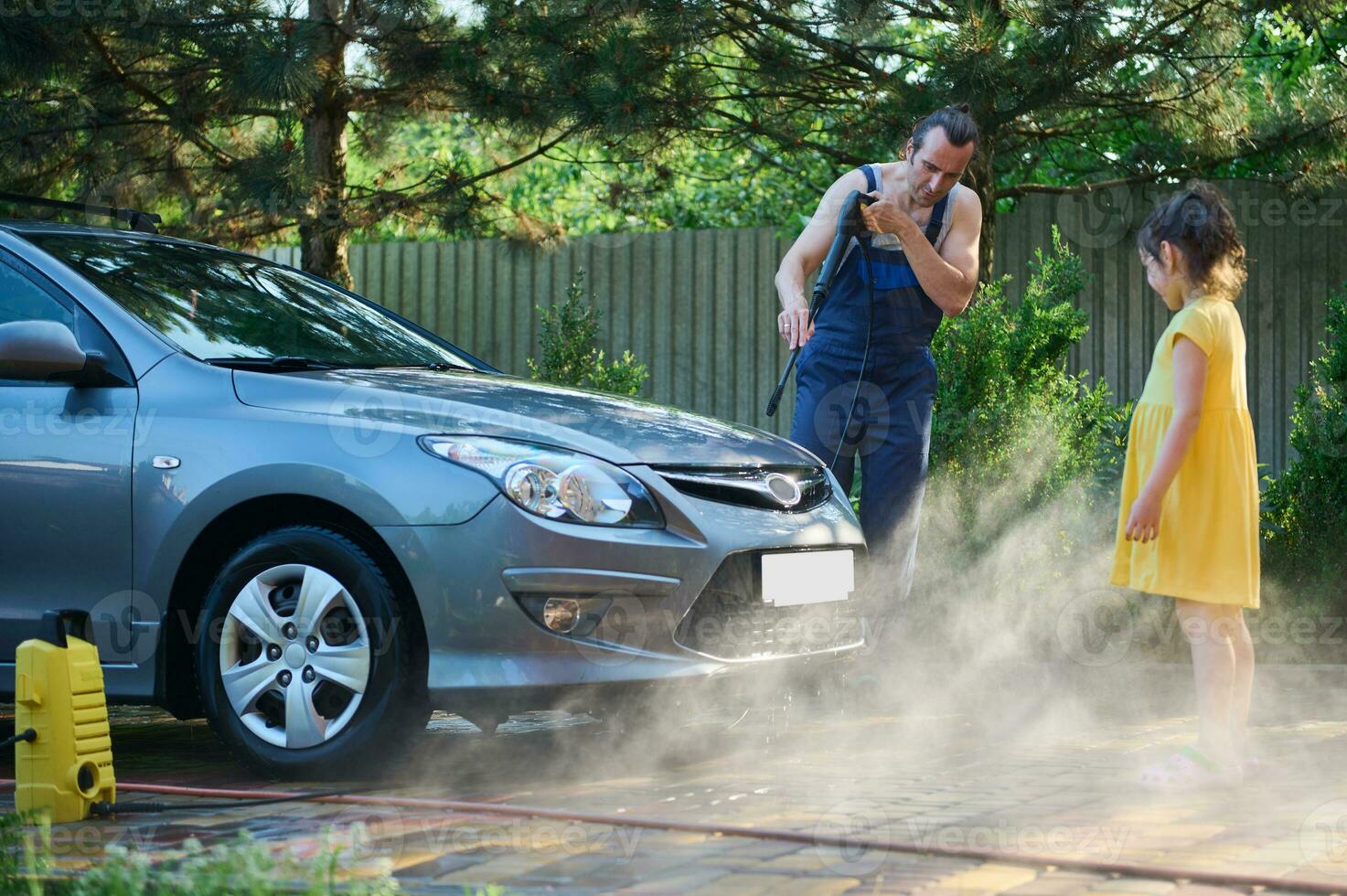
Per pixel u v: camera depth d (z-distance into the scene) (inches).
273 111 381.4
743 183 732.7
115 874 96.2
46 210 419.5
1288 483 289.1
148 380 186.5
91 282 195.6
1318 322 443.2
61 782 145.9
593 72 370.6
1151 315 452.8
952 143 220.1
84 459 184.2
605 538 168.4
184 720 224.8
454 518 166.9
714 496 181.2
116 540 182.1
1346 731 202.7
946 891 114.7
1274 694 245.1
